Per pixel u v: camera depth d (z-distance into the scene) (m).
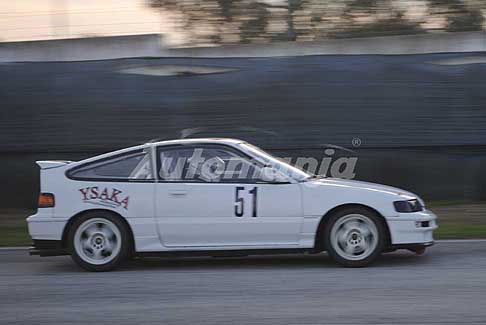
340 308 11.09
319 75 25.95
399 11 35.44
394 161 25.91
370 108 25.84
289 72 26.05
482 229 20.09
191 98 26.31
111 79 26.33
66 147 26.38
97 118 26.38
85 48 26.41
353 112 25.89
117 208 14.52
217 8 37.44
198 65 26.25
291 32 36.69
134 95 26.33
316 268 14.61
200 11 37.66
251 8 37.22
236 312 10.98
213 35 38.03
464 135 25.62
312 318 10.52
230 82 26.20
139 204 14.48
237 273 14.29
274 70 26.06
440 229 20.20
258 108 26.14
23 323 10.59
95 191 14.62
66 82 26.38
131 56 26.38
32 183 26.42
